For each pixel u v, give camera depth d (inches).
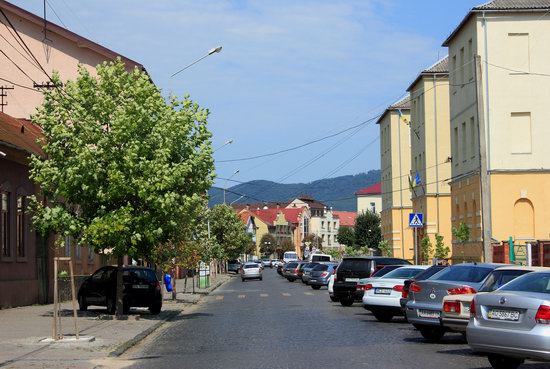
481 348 484.7
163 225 946.1
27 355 593.6
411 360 562.3
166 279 1473.9
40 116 954.7
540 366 534.3
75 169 901.8
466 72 1659.7
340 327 842.8
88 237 920.3
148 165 910.4
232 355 604.1
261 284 2496.3
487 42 1547.7
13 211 1151.6
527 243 1298.0
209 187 992.2
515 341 462.9
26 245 1203.2
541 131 1536.7
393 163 2802.7
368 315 1026.1
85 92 945.5
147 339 749.9
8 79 1699.1
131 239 919.7
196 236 1536.7
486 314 488.1
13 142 1102.4
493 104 1542.8
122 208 914.1
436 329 701.3
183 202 948.0
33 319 925.2
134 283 1048.8
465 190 1683.1
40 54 1764.3
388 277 933.8
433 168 2197.3
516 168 1534.2
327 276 2014.0
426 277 824.9
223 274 3949.3
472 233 1632.6
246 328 847.1
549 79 1541.6
